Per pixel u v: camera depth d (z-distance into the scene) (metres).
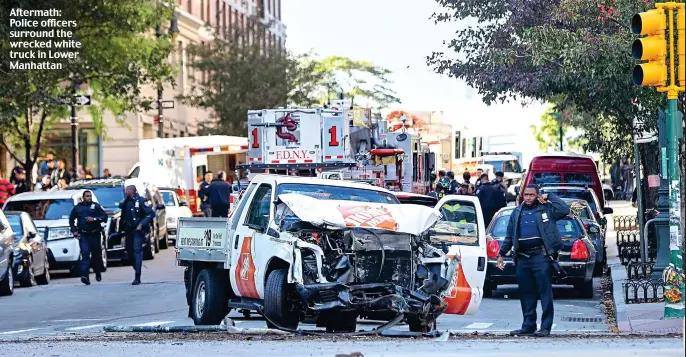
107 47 69.06
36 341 25.67
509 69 48.97
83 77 68.69
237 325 30.22
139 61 72.44
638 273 43.84
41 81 65.62
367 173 54.88
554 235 26.73
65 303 39.75
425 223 26.05
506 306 37.19
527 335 26.89
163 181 82.31
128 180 63.22
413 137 58.22
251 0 143.75
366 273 25.47
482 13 50.75
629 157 61.06
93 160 106.19
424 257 26.16
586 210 48.34
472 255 27.47
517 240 26.91
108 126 106.19
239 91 110.31
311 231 25.69
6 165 101.19
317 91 118.62
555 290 43.16
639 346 22.75
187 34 118.12
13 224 48.00
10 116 63.44
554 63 47.88
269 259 26.19
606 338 25.59
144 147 82.44
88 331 30.33
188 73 119.06
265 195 27.81
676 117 29.66
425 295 25.73
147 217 47.03
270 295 25.98
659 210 39.22
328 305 25.03
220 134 109.88
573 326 31.38
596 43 44.94
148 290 43.78
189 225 29.95
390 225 25.72
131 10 68.44
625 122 50.78
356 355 19.77
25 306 39.16
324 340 24.45
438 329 30.00
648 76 25.61
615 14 45.47
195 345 23.30
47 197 55.84
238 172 54.31
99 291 43.94
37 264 48.38
